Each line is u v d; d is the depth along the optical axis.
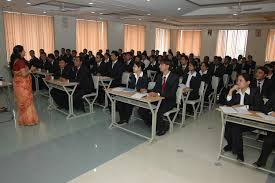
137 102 3.48
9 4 5.84
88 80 4.66
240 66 7.48
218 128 4.05
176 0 5.66
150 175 2.54
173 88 3.67
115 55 5.57
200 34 11.89
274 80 4.17
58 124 4.02
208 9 7.33
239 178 2.55
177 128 4.03
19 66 3.69
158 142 3.41
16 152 2.99
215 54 11.34
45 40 7.83
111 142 3.36
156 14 7.77
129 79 4.49
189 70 4.81
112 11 7.04
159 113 3.60
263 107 2.91
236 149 2.85
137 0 5.41
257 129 2.90
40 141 3.33
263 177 2.58
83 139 3.44
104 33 9.63
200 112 4.76
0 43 6.68
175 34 12.75
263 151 2.70
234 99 3.12
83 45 8.95
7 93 5.65
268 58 9.81
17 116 4.39
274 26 9.38
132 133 3.72
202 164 2.82
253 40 10.06
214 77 5.32
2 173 2.51
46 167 2.65
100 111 4.83
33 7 6.36
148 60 7.66
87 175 2.51
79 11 7.04
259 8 6.37
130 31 10.73
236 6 6.52
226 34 10.90
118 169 2.65
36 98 5.84
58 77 5.04
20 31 7.16
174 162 2.84
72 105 4.38
